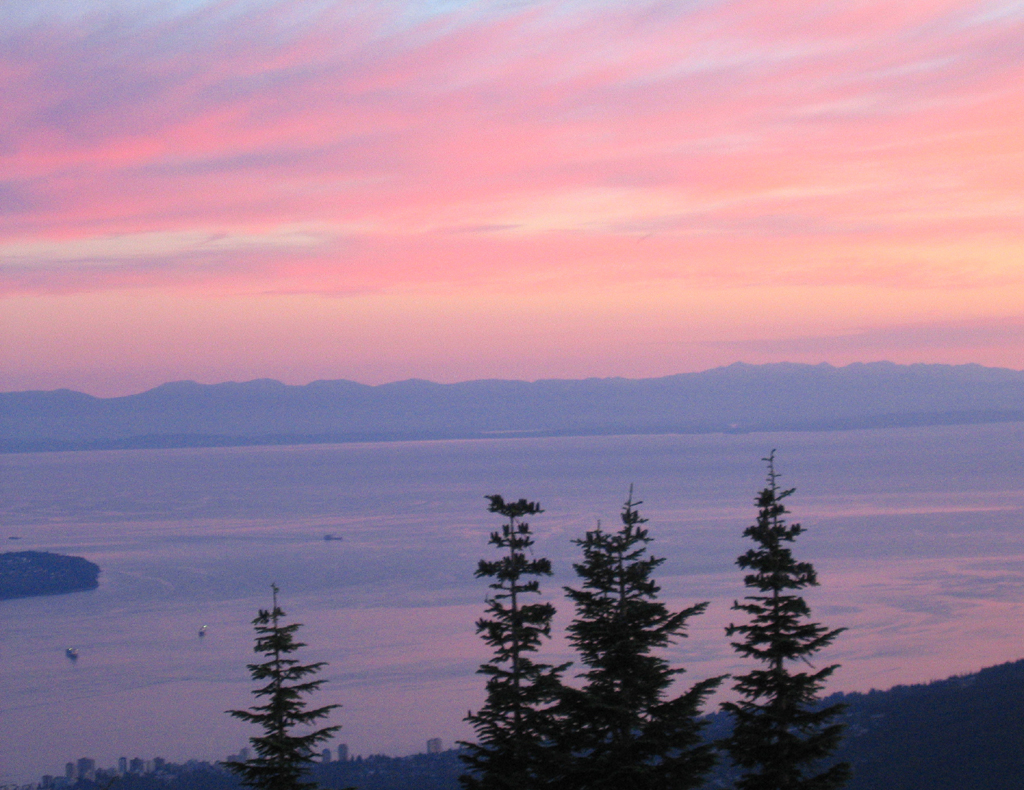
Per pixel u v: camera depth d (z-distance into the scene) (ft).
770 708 74.18
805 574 75.00
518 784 79.00
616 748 77.51
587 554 82.12
